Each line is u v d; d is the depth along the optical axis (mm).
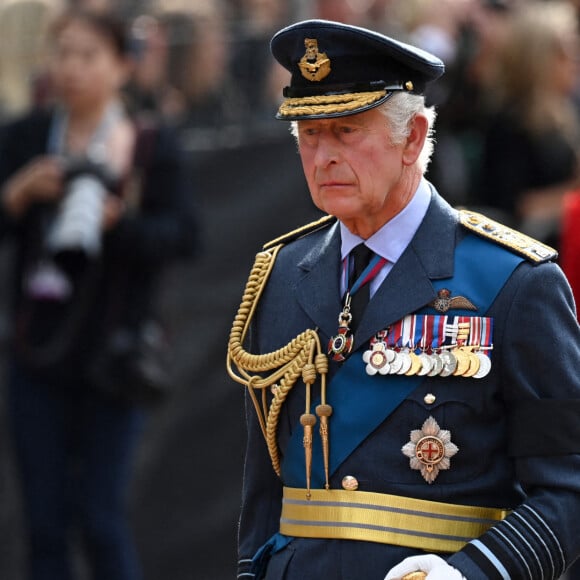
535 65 24297
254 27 23984
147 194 21047
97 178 20453
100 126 20938
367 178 11492
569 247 18609
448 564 11188
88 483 20641
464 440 11461
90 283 20484
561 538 11258
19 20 23125
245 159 23250
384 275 11883
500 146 24625
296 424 12047
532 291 11469
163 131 21188
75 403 20672
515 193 24594
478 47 25609
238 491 23391
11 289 21484
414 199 11914
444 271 11664
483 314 11516
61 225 20125
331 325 11938
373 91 11430
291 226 23406
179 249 21109
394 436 11570
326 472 11727
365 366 11664
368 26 26562
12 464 22484
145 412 22828
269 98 23828
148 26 23234
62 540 20609
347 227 11984
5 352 22188
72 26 20812
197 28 23516
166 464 23078
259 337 12445
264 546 12180
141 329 20875
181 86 23438
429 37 25906
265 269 12531
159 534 23094
